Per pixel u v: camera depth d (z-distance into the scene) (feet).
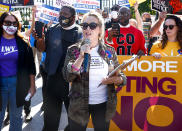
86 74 8.21
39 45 11.50
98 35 8.61
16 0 13.92
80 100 8.26
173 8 14.76
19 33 10.80
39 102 18.30
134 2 16.61
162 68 11.85
